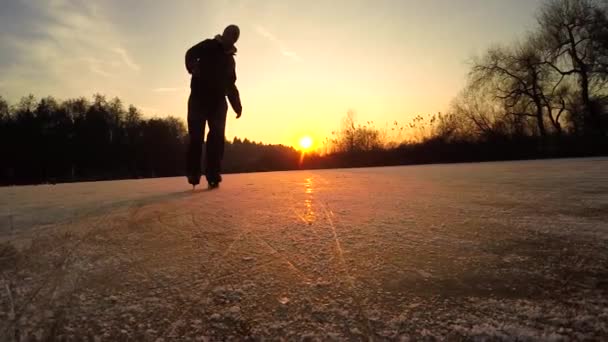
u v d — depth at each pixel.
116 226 1.87
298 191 3.26
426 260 1.21
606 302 0.86
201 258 1.30
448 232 1.57
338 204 2.38
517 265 1.14
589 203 2.19
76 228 1.84
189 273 1.15
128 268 1.22
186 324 0.83
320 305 0.90
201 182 5.09
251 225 1.80
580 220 1.73
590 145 19.58
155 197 3.07
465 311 0.84
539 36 24.02
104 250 1.43
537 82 23.55
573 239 1.40
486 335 0.74
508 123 23.73
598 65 21.80
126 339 0.78
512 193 2.75
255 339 0.76
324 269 1.15
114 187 4.80
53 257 1.35
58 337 0.79
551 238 1.43
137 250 1.42
